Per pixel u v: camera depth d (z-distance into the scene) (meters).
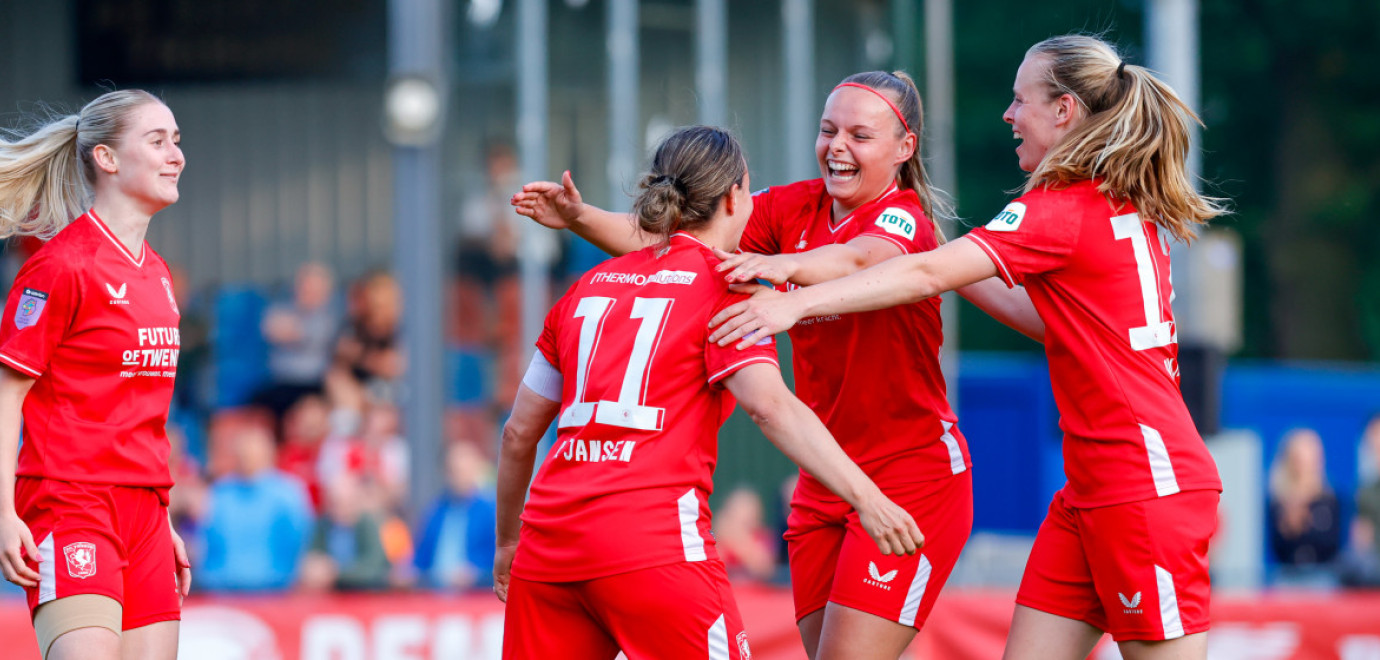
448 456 31.61
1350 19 75.88
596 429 11.91
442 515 29.98
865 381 13.92
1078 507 12.90
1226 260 31.69
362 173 46.19
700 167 12.44
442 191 38.12
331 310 42.44
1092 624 13.13
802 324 14.10
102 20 42.22
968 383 38.84
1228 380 40.72
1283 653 22.42
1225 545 30.47
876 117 13.43
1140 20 73.12
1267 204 79.75
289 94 46.22
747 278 11.90
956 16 77.19
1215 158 79.25
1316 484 34.44
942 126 37.28
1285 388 40.69
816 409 14.41
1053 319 12.77
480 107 38.75
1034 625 13.20
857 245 12.78
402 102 30.42
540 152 38.84
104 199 13.71
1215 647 22.48
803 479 14.81
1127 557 12.50
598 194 39.09
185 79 41.91
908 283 12.02
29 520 13.19
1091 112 12.79
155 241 46.81
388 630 22.11
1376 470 33.72
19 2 44.25
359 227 46.28
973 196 76.62
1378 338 78.06
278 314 42.16
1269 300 79.62
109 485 13.28
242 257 46.72
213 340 42.19
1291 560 33.88
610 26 39.00
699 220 12.51
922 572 13.96
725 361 11.71
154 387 13.77
